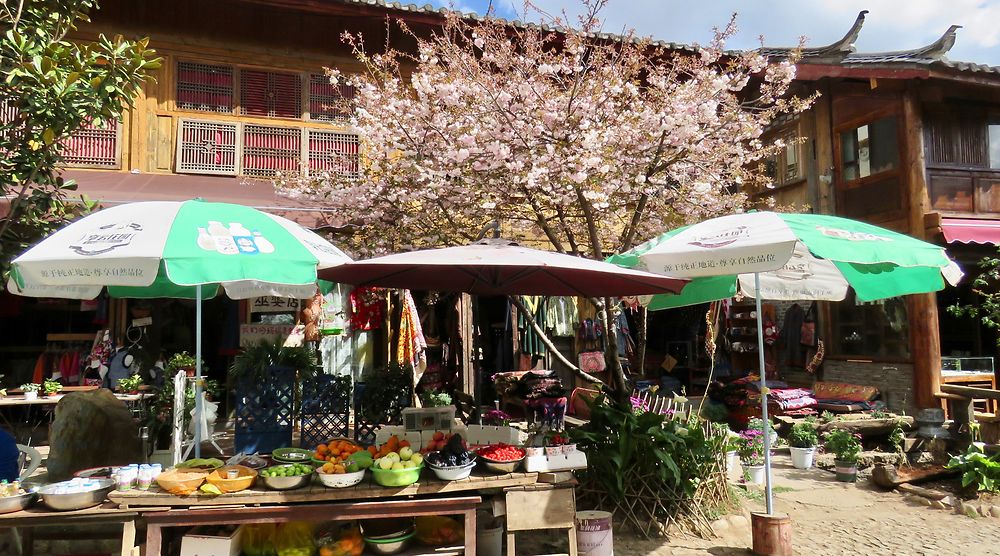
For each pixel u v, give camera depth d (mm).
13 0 5953
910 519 5922
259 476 3961
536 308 10539
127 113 9453
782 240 4199
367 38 10398
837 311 10828
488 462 4172
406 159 7078
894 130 9680
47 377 9266
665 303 6648
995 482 6406
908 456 7957
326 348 9453
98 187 8102
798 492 6785
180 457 6621
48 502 3627
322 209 7773
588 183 6117
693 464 5500
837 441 7430
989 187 9625
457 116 6848
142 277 3617
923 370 9023
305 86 10203
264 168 9898
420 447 4777
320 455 4281
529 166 6273
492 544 4473
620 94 7035
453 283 5613
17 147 5945
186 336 9898
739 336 12094
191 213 4004
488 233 7613
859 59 10227
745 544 5113
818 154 11078
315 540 4141
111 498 3701
